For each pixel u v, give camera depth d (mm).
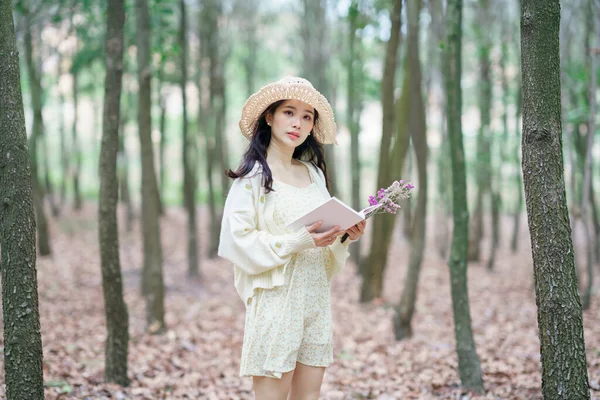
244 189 2510
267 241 2408
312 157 2891
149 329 6105
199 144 17703
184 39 8938
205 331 6348
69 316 6512
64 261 10094
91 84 13297
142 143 6270
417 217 5891
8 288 2469
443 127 11367
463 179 4133
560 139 2432
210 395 4105
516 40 9648
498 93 11930
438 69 11344
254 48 13320
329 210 2297
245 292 2541
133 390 4062
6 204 2455
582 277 9250
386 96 6820
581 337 2428
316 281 2553
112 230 4047
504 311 7473
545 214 2408
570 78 7344
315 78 11570
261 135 2670
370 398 4125
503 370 4566
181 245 12992
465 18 11906
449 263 4223
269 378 2449
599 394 3754
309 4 11609
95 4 6988
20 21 6855
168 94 12570
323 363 2562
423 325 6742
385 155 6918
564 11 8344
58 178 21000
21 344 2469
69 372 4316
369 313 7238
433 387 4242
